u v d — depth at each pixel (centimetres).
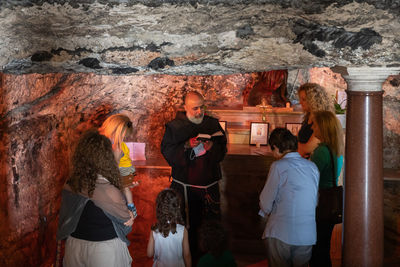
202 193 458
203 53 323
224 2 313
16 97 383
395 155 588
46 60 311
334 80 652
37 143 427
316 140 407
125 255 310
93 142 296
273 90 677
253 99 681
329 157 373
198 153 445
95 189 294
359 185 353
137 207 573
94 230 293
